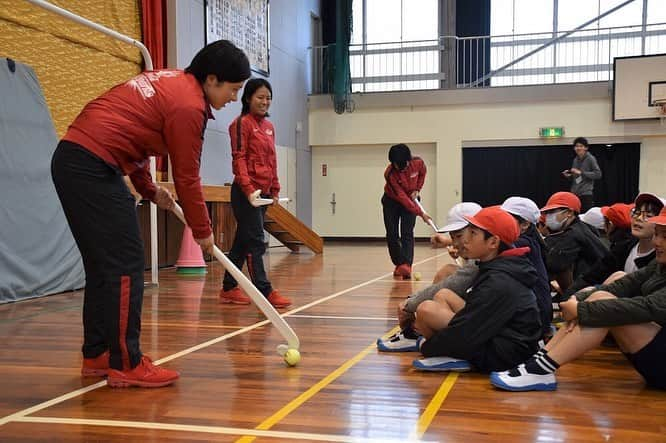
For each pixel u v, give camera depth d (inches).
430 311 84.1
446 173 419.5
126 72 243.1
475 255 82.0
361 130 433.4
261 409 66.6
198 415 64.6
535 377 73.5
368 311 134.9
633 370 83.7
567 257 122.3
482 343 79.4
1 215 154.9
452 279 93.7
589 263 125.7
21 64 170.9
